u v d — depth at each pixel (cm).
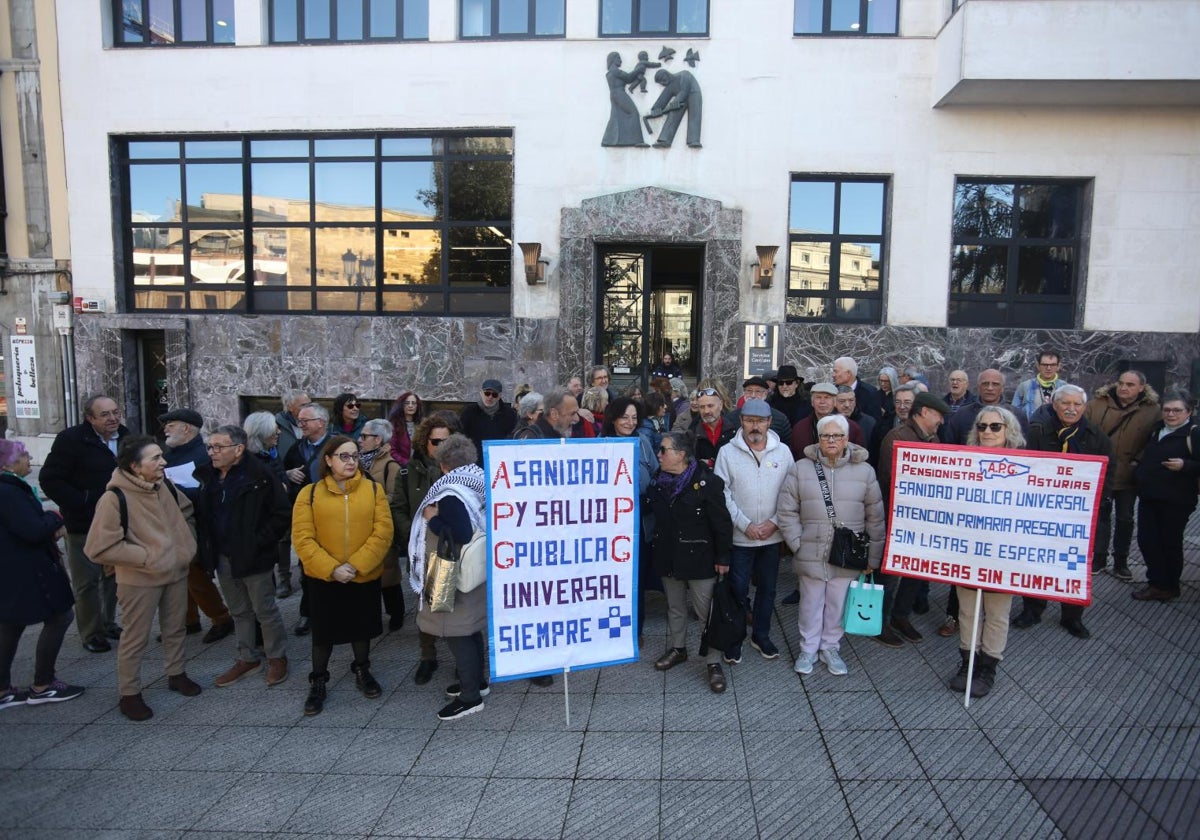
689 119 1053
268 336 1141
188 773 380
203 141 1155
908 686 460
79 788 368
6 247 1170
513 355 1105
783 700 446
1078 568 412
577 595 420
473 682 435
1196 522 798
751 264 1069
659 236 1070
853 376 614
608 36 1073
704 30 1075
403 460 646
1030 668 477
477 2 1101
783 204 1061
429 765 385
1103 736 398
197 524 477
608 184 1077
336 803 354
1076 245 1065
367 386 1132
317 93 1110
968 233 1076
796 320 1101
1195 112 1009
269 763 388
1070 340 1041
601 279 1134
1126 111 1017
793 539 473
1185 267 1027
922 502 447
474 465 441
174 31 1147
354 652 464
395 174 1133
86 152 1147
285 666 486
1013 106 1025
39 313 1170
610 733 413
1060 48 923
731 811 343
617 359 1144
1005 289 1080
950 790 355
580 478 418
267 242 1165
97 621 534
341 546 440
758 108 1054
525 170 1088
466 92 1088
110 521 420
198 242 1177
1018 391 732
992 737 400
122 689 434
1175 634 523
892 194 1054
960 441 593
